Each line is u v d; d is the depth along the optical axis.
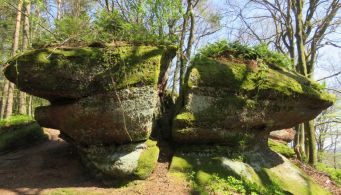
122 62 6.68
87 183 6.86
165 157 7.62
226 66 7.66
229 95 7.49
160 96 8.36
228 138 7.66
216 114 7.43
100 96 6.68
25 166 7.81
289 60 8.84
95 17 7.57
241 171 7.29
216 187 6.72
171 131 7.77
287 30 14.05
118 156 6.82
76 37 7.03
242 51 8.14
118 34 7.23
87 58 6.59
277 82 7.62
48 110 7.13
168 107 8.68
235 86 7.47
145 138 7.03
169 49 7.61
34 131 10.48
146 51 6.88
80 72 6.58
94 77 6.61
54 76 6.56
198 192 6.53
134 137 6.91
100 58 6.61
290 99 7.69
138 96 6.75
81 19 7.60
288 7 13.84
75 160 7.85
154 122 7.97
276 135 12.49
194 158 7.46
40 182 6.92
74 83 6.63
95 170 7.02
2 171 7.59
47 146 9.91
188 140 7.56
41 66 6.50
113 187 6.70
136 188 6.59
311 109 8.12
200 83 7.44
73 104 6.75
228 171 7.23
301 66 10.98
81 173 7.27
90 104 6.69
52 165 7.73
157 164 7.32
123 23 7.49
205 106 7.44
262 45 8.41
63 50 6.68
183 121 7.32
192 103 7.43
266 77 7.63
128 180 6.74
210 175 7.04
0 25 23.06
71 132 7.09
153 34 7.70
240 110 7.54
